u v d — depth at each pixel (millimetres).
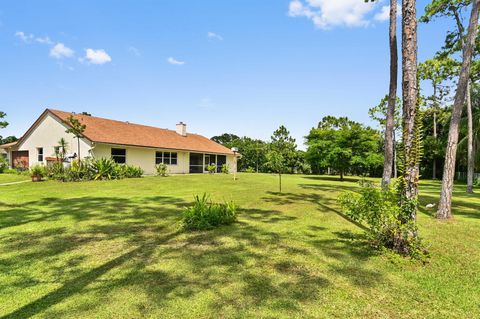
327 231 5941
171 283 3383
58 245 4812
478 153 22422
